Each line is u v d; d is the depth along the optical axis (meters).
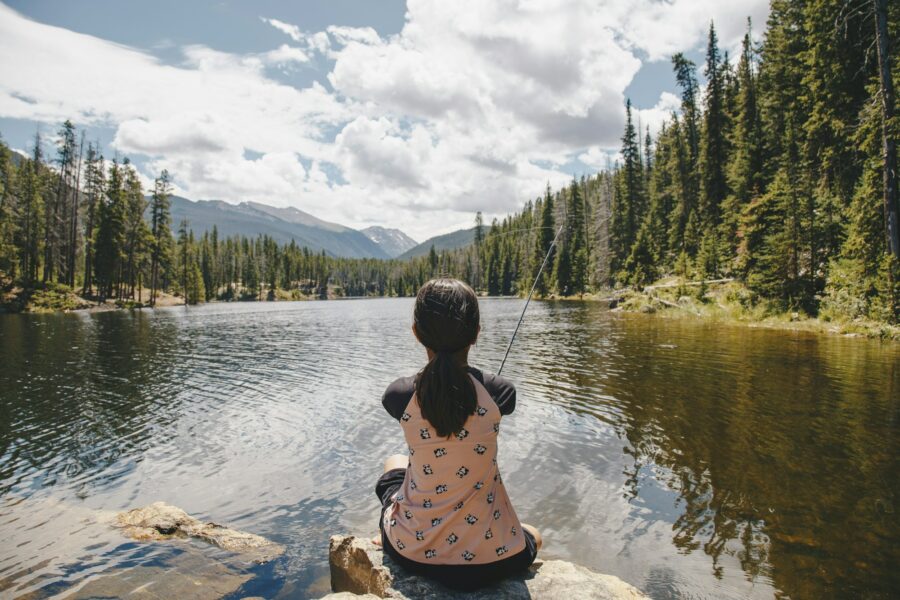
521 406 8.63
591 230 76.50
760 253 24.69
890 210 16.52
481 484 2.06
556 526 4.54
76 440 7.37
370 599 2.23
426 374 1.99
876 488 4.97
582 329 21.69
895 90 18.44
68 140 54.84
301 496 5.38
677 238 46.19
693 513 4.65
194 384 11.43
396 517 2.29
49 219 51.19
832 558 3.83
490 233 123.94
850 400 8.17
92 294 53.72
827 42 23.75
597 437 6.91
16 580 3.61
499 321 27.75
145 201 58.19
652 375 10.87
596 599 2.32
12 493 5.52
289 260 142.25
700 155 41.19
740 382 9.81
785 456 5.90
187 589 3.49
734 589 3.51
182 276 83.19
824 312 18.91
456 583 2.11
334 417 8.52
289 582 3.63
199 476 5.98
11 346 18.30
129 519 4.63
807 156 26.69
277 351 17.23
